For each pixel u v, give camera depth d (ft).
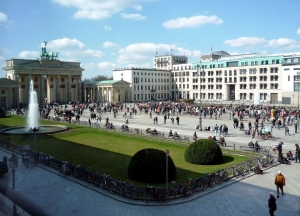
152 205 72.64
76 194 78.69
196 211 69.51
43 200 72.38
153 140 155.02
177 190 77.82
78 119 236.02
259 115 255.29
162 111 310.04
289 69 455.22
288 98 457.68
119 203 73.82
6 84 386.52
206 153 106.32
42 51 479.82
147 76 603.67
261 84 497.87
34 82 467.11
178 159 115.44
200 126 195.52
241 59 530.27
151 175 86.48
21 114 289.74
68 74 500.33
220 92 560.61
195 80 603.67
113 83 529.45
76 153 126.72
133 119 262.06
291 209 70.38
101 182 84.02
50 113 314.55
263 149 132.46
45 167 100.58
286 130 176.04
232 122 235.81
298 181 91.04
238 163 108.17
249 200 76.02
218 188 84.28
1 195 23.81
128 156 121.08
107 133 178.29
